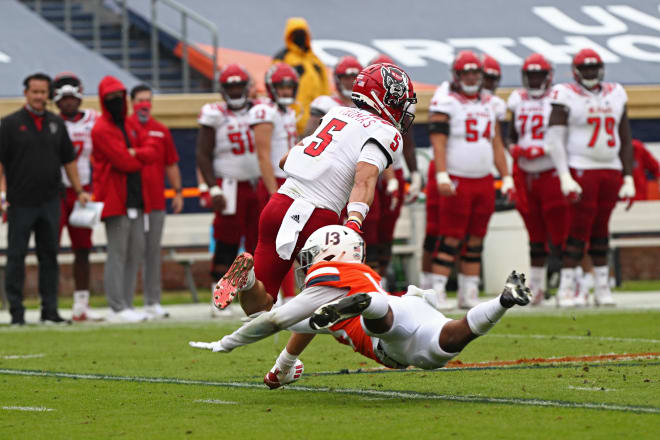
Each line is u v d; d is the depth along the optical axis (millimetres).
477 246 42531
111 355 27469
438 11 68500
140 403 18766
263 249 20484
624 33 66812
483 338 30188
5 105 55281
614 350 26359
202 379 22125
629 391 18875
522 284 16266
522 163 43844
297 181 20297
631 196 43188
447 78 61812
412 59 63531
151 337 32656
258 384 21031
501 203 50250
